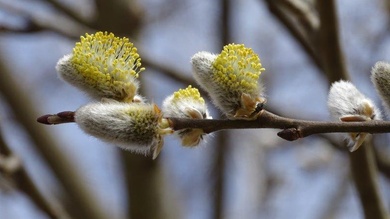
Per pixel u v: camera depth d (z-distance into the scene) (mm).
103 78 396
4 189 656
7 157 609
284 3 558
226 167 745
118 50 400
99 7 755
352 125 390
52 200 635
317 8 528
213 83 390
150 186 737
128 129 380
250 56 392
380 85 397
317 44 558
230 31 718
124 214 762
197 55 394
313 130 390
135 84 399
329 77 531
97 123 379
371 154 521
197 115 395
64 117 381
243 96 388
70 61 397
